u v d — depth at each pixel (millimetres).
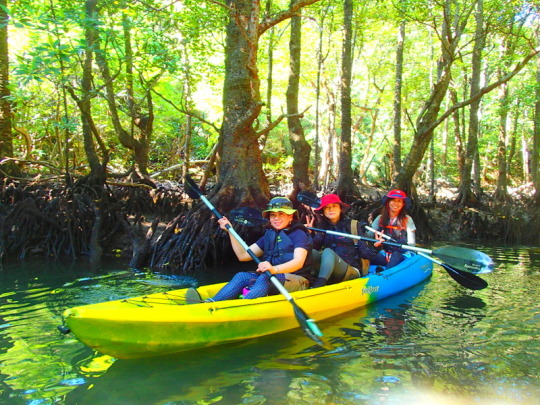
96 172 9664
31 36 9156
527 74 19562
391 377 3547
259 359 3908
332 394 3281
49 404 3150
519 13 10852
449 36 9797
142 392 3336
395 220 6945
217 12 9836
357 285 5438
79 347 4129
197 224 8000
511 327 4699
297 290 4930
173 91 17234
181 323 3904
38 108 13383
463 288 6473
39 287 6141
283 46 17516
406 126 23531
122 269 7543
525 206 16016
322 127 22203
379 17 13000
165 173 18109
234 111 8453
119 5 8117
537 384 3426
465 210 13383
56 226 8648
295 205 9922
